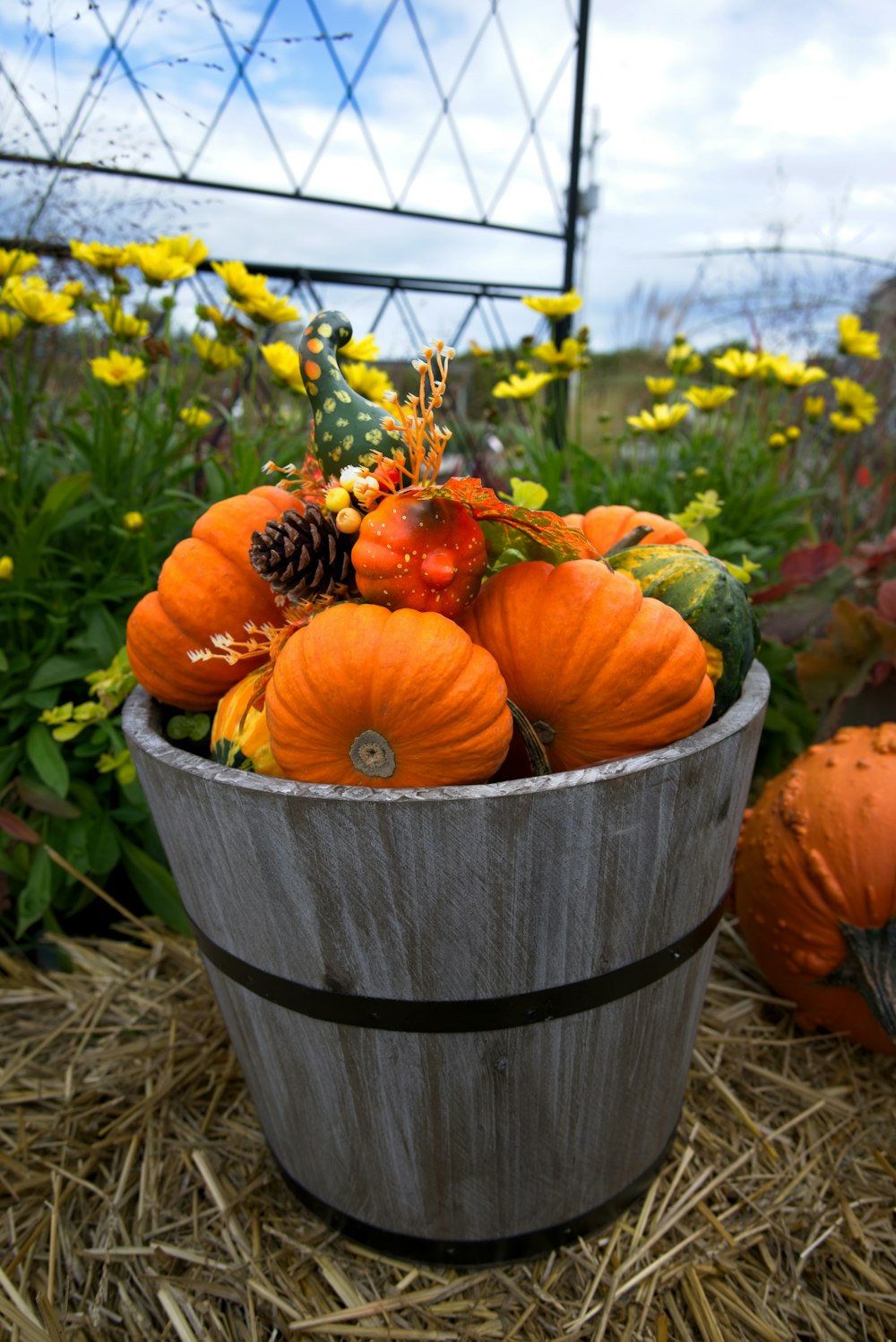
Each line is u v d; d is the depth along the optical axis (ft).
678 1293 1.54
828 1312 1.52
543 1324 1.48
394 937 1.19
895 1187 1.73
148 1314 1.52
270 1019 1.39
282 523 1.22
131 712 1.51
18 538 2.30
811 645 2.65
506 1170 1.44
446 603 1.17
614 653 1.17
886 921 1.82
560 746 1.29
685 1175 1.73
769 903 1.98
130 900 2.59
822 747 2.10
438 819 1.09
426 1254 1.54
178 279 2.41
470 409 4.52
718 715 1.51
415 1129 1.39
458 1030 1.27
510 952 1.21
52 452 2.71
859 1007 1.93
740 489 3.29
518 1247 1.54
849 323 3.21
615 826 1.17
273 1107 1.55
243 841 1.20
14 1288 1.54
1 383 2.66
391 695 1.10
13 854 2.32
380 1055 1.32
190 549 1.47
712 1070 1.96
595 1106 1.44
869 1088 1.96
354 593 1.29
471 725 1.12
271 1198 1.71
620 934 1.27
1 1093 1.98
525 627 1.21
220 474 2.56
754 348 4.43
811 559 2.89
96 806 2.35
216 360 2.53
